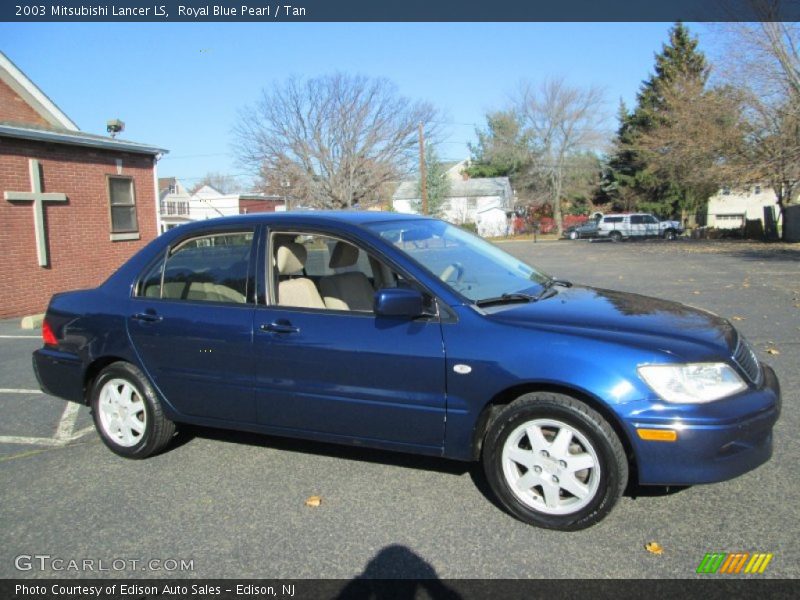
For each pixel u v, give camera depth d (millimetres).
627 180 51750
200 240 4445
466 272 4035
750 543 3162
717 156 31109
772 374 3752
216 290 4309
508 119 62125
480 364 3436
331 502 3787
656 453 3129
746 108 29312
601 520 3287
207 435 5027
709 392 3170
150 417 4488
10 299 12852
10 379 7309
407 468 4234
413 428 3676
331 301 4359
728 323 3816
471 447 3572
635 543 3205
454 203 60594
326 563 3156
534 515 3398
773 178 29781
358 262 4500
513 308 3682
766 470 3963
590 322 3469
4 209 12719
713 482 3148
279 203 45438
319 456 4500
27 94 16016
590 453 3242
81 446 4957
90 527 3615
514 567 3047
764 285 13367
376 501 3779
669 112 36250
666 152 34031
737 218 50969
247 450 4672
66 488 4152
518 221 61719
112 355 4594
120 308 4582
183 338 4285
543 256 27031
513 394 3531
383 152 38344
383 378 3691
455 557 3154
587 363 3227
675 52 46875
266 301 4113
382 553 3221
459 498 3777
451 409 3543
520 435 3432
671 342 3281
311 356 3871
